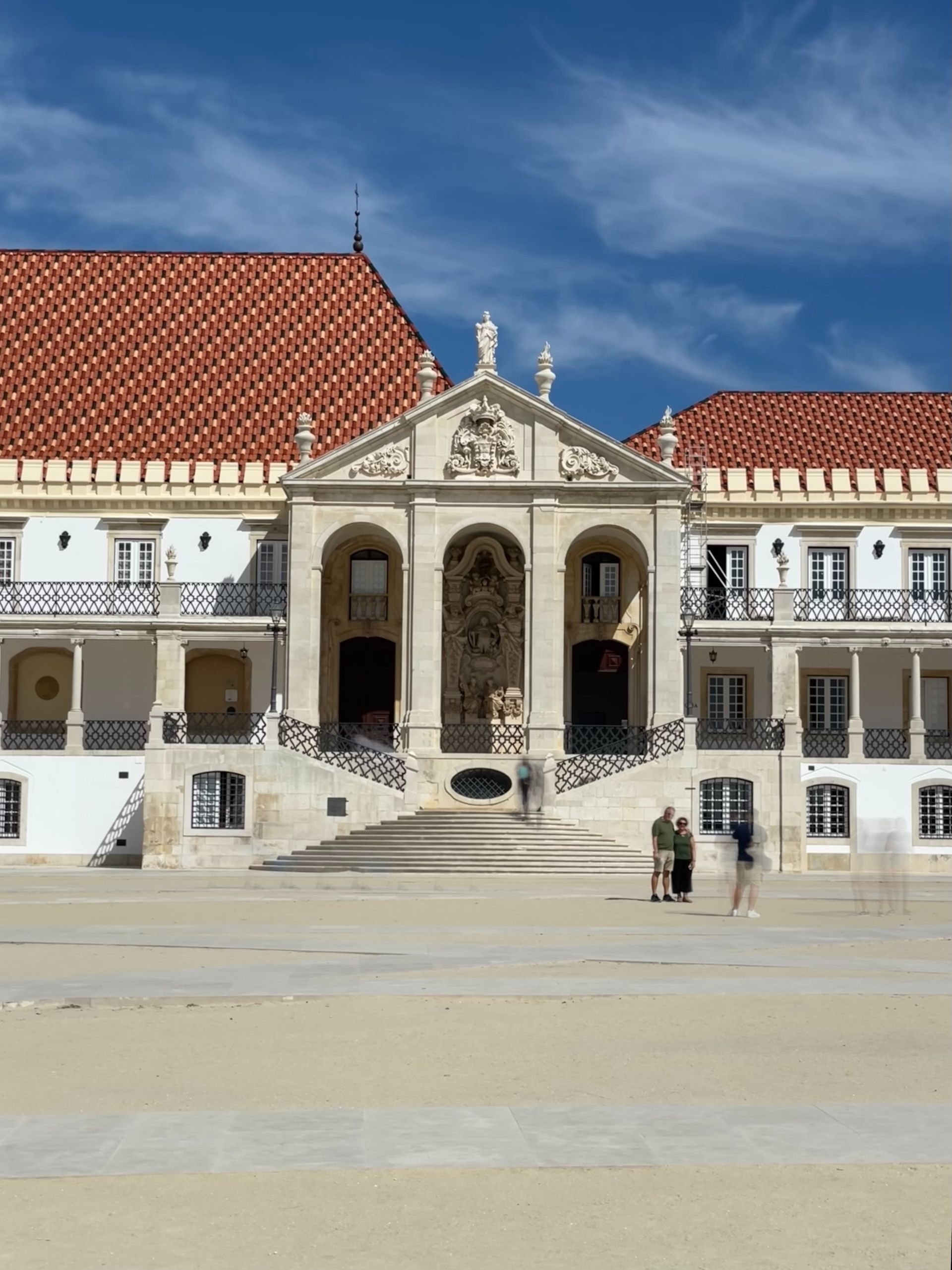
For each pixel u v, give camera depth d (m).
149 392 69.00
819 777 60.47
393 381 69.31
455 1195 12.77
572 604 65.25
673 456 66.88
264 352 70.50
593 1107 15.68
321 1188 12.95
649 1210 12.41
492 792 59.00
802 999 22.77
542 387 61.97
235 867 55.38
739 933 31.88
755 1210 12.41
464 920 34.75
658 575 60.47
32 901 40.09
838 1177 13.27
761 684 64.94
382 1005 22.14
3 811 59.66
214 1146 14.19
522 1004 22.33
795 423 71.19
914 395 72.88
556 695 60.03
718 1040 19.42
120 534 65.31
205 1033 19.94
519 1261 11.33
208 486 65.19
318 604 60.62
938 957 27.91
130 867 59.12
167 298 72.75
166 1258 11.37
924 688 65.75
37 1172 13.40
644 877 52.66
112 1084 16.84
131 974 24.83
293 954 27.77
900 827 58.00
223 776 55.97
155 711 56.12
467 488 60.59
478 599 64.75
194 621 62.28
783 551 66.62
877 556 66.50
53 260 74.38
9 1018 21.17
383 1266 11.24
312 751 57.25
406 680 60.69
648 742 58.25
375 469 61.03
